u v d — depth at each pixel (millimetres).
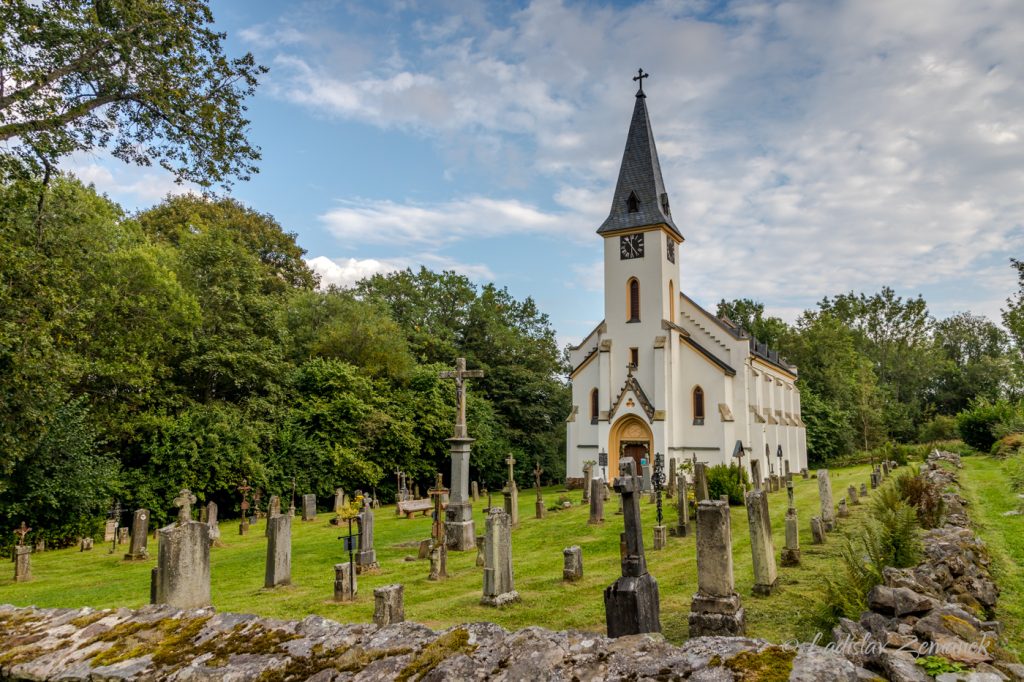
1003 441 43469
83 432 27469
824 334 77125
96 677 4797
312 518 33719
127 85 15391
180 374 35906
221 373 36656
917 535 12531
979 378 86250
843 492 31000
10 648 5469
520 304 67125
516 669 4105
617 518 25078
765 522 12852
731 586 10477
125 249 31172
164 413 33156
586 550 19406
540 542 21438
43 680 4953
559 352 65688
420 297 61406
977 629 7105
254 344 37406
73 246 24047
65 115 14680
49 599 16109
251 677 4500
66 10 14148
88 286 28031
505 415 58438
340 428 40719
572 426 47750
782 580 13500
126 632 5453
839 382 73312
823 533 17375
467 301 62406
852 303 97375
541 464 58625
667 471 42406
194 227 51969
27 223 21266
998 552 13344
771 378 54219
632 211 47438
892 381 90875
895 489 18375
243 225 57219
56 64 14438
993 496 22516
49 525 26719
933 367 89125
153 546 26484
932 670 4848
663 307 45469
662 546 18312
